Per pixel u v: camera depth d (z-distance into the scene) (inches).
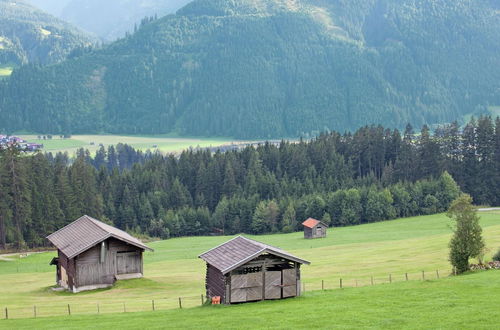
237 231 6264.8
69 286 2420.0
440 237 3732.8
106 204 6348.4
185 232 6274.6
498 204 6766.7
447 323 1300.4
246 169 7672.2
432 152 7066.9
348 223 5984.3
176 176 7500.0
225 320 1438.2
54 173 5792.3
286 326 1344.7
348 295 1736.0
